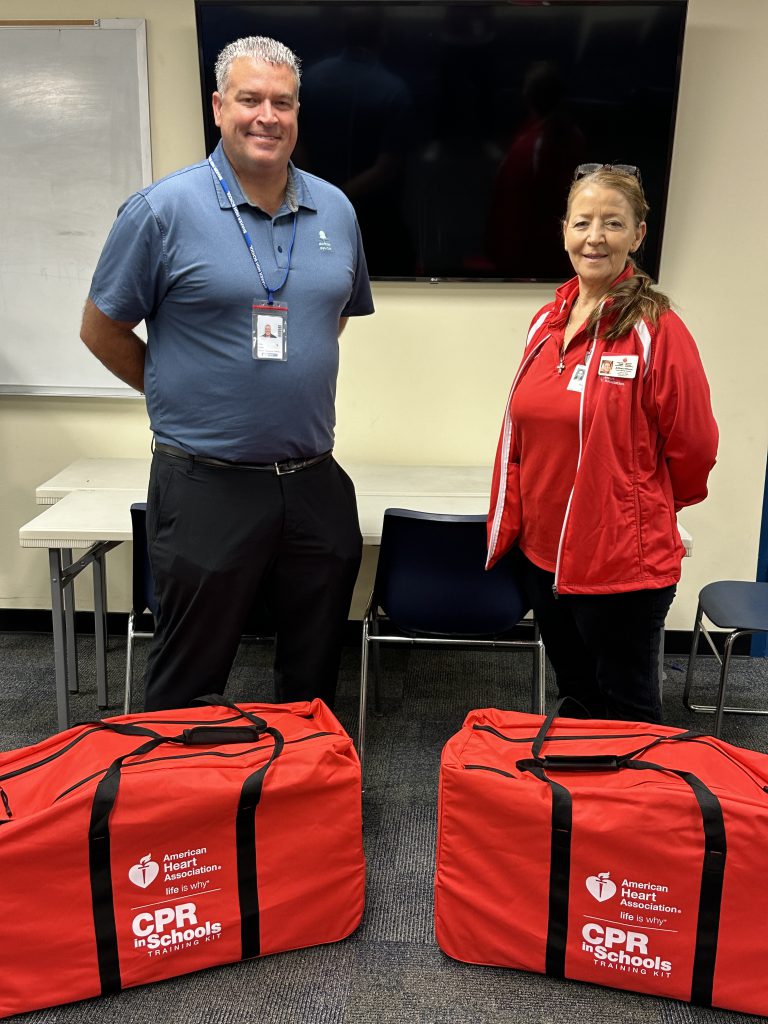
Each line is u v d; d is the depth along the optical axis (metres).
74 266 3.12
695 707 2.96
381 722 2.89
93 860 1.66
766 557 3.30
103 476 3.06
